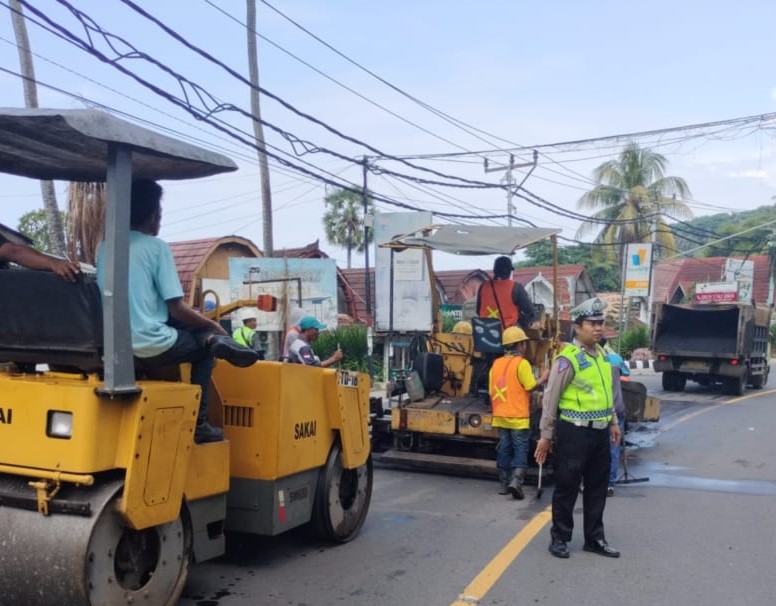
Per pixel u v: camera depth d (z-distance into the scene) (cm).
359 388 700
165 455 458
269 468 581
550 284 3994
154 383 474
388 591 568
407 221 1744
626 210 3969
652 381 2398
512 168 2700
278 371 581
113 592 441
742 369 1991
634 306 4475
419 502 845
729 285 3475
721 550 679
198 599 548
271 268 1795
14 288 466
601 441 651
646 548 683
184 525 498
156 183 504
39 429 439
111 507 435
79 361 457
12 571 437
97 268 457
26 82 1319
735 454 1159
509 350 888
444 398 1062
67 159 501
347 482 702
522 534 720
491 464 943
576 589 578
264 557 643
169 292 483
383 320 1758
